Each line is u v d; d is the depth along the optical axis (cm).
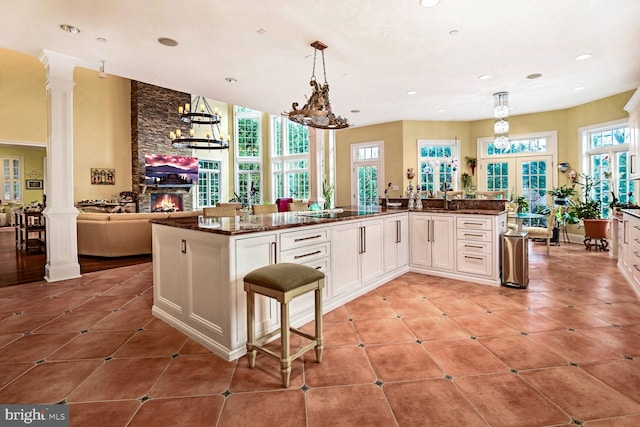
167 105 988
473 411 168
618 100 575
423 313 300
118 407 172
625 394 179
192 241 248
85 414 166
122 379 197
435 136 781
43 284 397
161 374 203
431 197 541
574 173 663
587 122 640
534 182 727
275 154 1233
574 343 239
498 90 539
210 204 1168
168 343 244
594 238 587
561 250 598
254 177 1243
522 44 364
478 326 271
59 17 299
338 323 280
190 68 423
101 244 551
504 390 185
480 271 392
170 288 276
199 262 243
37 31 326
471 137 793
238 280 223
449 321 281
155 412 168
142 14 294
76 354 228
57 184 411
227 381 196
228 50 369
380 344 241
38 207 634
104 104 896
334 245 310
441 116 734
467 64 422
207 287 237
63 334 259
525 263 369
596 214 598
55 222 409
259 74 446
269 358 224
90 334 259
